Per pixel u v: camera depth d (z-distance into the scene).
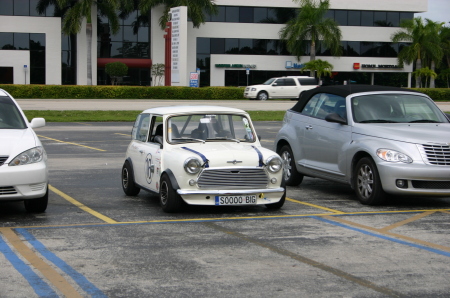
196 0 57.88
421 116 10.26
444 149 9.03
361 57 66.12
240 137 9.39
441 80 77.69
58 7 58.03
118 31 57.34
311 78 49.38
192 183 8.38
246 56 63.94
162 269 5.86
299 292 5.17
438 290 5.26
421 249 6.72
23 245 6.78
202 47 63.12
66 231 7.51
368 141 9.48
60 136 21.92
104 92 46.03
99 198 10.05
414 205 9.62
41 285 5.34
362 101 10.31
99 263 6.06
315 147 10.74
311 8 61.44
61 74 59.00
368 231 7.64
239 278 5.57
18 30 57.38
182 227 7.79
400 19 66.31
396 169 8.95
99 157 15.72
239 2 63.19
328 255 6.43
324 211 9.02
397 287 5.34
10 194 8.04
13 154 8.11
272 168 8.73
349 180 9.91
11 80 57.62
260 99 48.28
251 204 8.57
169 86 46.81
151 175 9.25
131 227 7.78
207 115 9.38
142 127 10.12
